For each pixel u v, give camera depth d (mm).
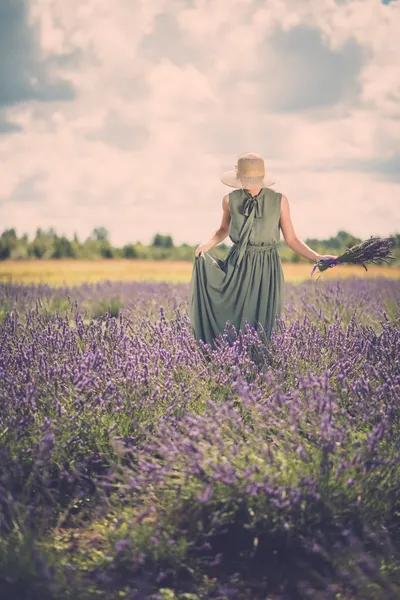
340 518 3611
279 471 3754
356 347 5273
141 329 6039
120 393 4629
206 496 3484
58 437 4266
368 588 3283
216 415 3953
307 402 4086
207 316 6008
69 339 5473
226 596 3266
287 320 7148
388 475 3711
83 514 3928
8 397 4410
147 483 3865
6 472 3932
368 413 4246
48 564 3213
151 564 3426
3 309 9031
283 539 3590
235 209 5949
